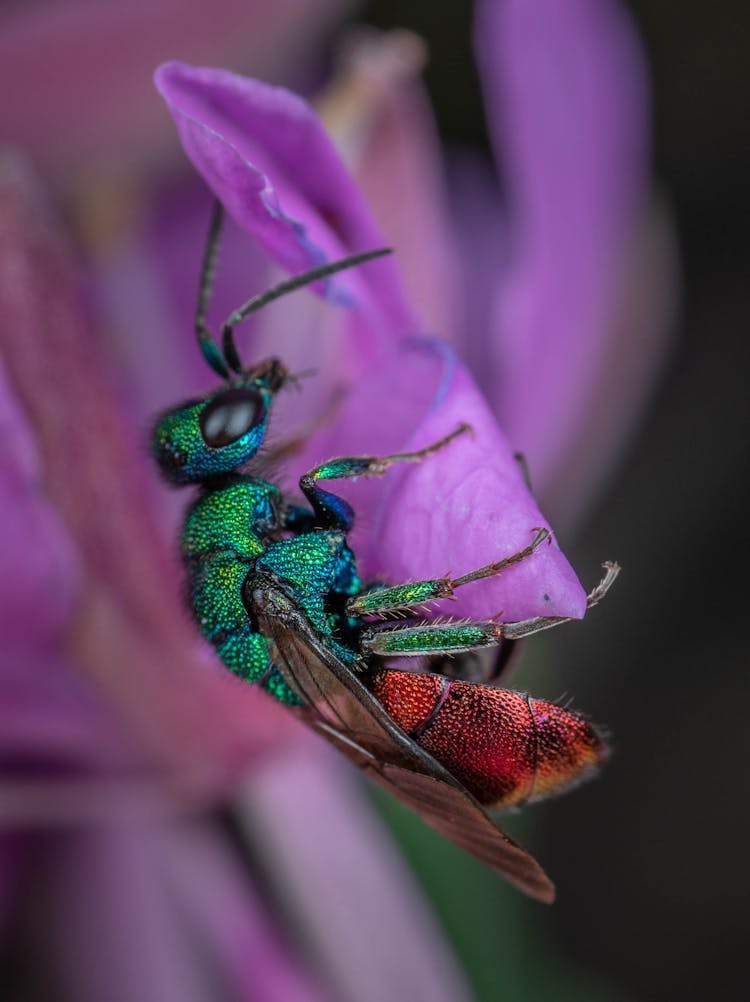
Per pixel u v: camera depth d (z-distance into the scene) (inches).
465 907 2.4
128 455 2.1
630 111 2.3
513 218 2.7
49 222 2.0
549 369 2.3
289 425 2.1
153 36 2.3
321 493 1.9
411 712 1.8
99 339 2.1
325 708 1.9
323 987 2.4
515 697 1.8
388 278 1.8
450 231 2.8
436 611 1.8
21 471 2.0
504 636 1.8
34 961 2.4
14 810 2.2
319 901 2.4
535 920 2.6
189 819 2.4
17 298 2.0
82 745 2.2
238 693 2.2
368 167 2.2
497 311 2.3
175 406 1.9
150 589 2.1
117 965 2.4
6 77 2.3
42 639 2.1
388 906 2.4
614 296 2.3
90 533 2.1
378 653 1.8
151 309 2.4
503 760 1.8
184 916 2.4
